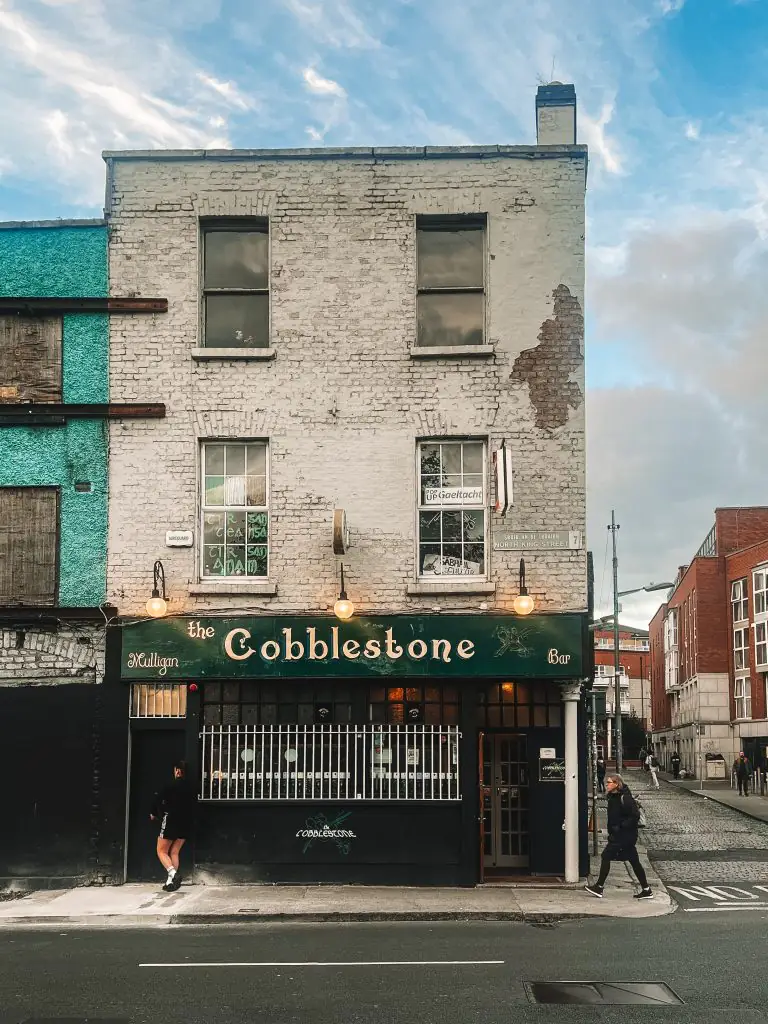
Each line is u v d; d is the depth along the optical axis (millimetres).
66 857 13617
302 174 14664
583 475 14133
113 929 10836
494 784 14414
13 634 14055
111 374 14438
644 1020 7008
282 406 14320
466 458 14406
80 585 14102
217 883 13438
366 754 13773
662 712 77188
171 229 14625
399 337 14398
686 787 43062
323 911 11508
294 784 13719
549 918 11516
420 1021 6984
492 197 14594
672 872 16156
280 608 13977
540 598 13914
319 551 14086
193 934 10484
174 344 14453
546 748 14031
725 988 7898
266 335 14672
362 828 13555
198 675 13719
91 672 13969
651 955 9156
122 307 14469
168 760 13977
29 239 14648
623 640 105312
